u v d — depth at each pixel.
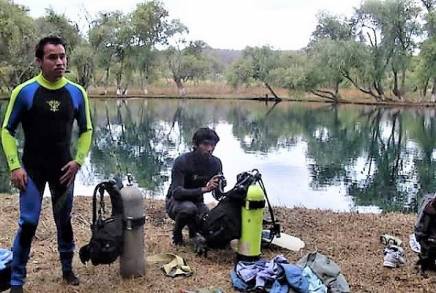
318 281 3.42
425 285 3.71
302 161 13.80
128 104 40.84
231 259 4.20
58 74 3.23
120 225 3.53
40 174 3.32
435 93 40.78
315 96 47.16
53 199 3.46
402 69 40.56
